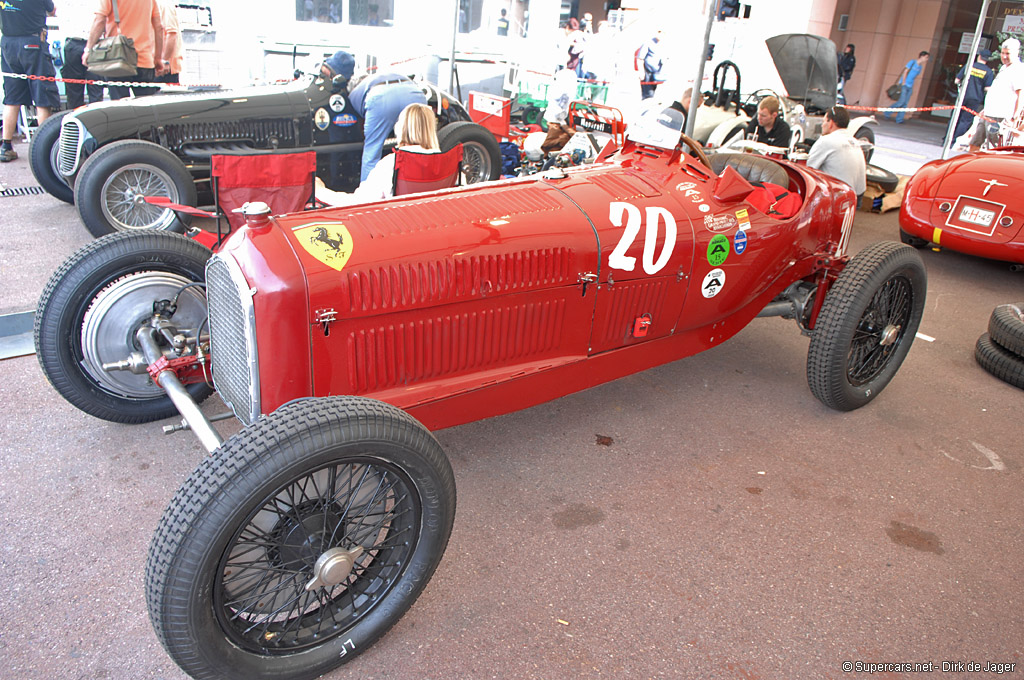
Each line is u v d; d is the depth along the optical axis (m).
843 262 3.49
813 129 7.91
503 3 10.71
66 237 5.05
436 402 2.47
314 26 9.78
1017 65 8.25
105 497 2.59
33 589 2.17
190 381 2.89
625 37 10.05
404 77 5.30
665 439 3.22
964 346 4.44
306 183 3.23
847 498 2.88
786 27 13.09
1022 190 5.14
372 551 2.04
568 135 6.84
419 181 3.91
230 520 1.59
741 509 2.78
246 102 5.15
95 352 2.78
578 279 2.66
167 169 4.72
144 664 1.96
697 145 3.14
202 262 2.87
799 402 3.64
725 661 2.09
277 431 1.65
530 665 2.03
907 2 14.91
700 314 3.19
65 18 8.03
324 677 1.96
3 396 3.15
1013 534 2.73
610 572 2.41
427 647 2.07
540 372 2.73
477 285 2.43
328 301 2.15
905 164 9.59
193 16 9.18
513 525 2.61
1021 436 3.43
